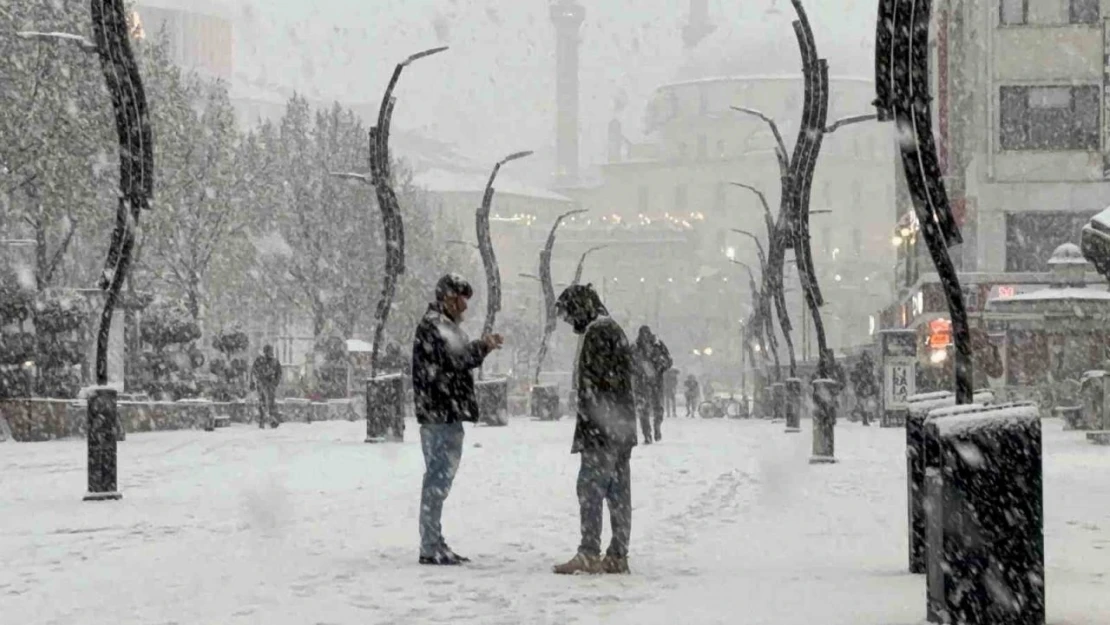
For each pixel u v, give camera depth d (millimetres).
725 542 16688
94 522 19250
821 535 17344
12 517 19953
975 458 10227
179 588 13062
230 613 11625
